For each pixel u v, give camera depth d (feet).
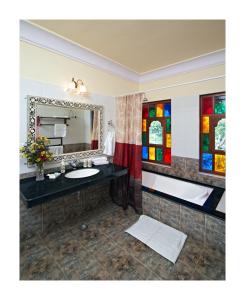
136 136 7.33
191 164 7.99
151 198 6.95
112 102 8.28
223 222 5.06
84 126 7.20
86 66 7.10
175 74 8.39
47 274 4.40
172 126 8.52
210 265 4.68
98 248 5.34
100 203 8.10
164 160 9.24
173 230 6.16
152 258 4.93
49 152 5.67
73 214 7.02
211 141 7.56
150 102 9.67
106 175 6.05
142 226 6.41
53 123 6.17
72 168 6.75
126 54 7.11
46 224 6.18
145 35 5.73
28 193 4.41
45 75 5.85
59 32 5.59
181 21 4.97
